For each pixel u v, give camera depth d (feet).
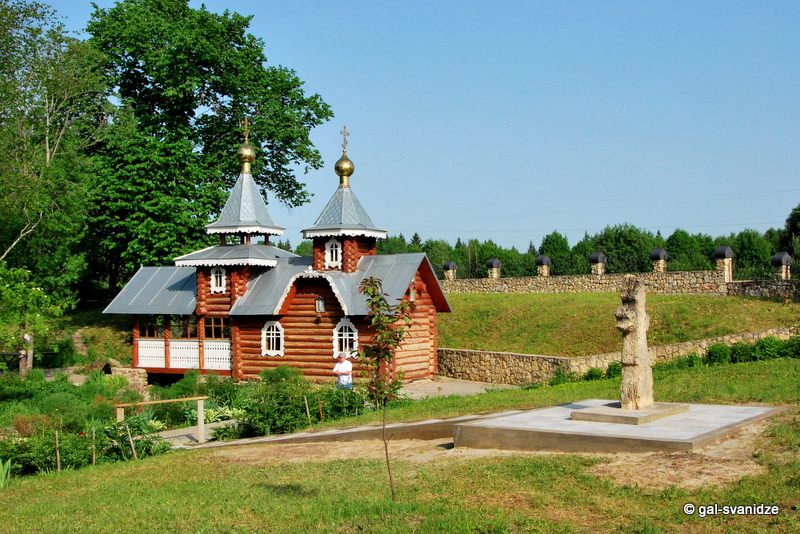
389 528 31.14
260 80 146.72
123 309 116.47
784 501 29.04
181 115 143.54
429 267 103.86
